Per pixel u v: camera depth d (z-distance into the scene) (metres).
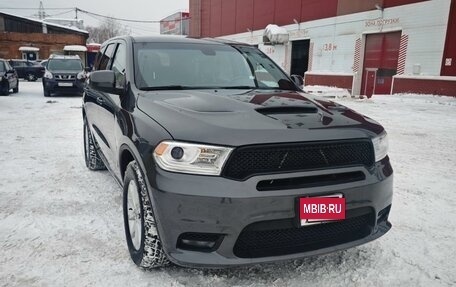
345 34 20.91
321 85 22.45
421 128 8.97
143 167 2.38
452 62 15.45
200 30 38.94
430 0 16.06
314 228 2.37
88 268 2.67
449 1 15.30
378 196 2.50
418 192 4.41
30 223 3.38
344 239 2.48
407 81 17.00
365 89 19.92
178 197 2.17
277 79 3.82
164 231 2.25
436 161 5.89
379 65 19.06
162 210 2.23
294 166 2.25
